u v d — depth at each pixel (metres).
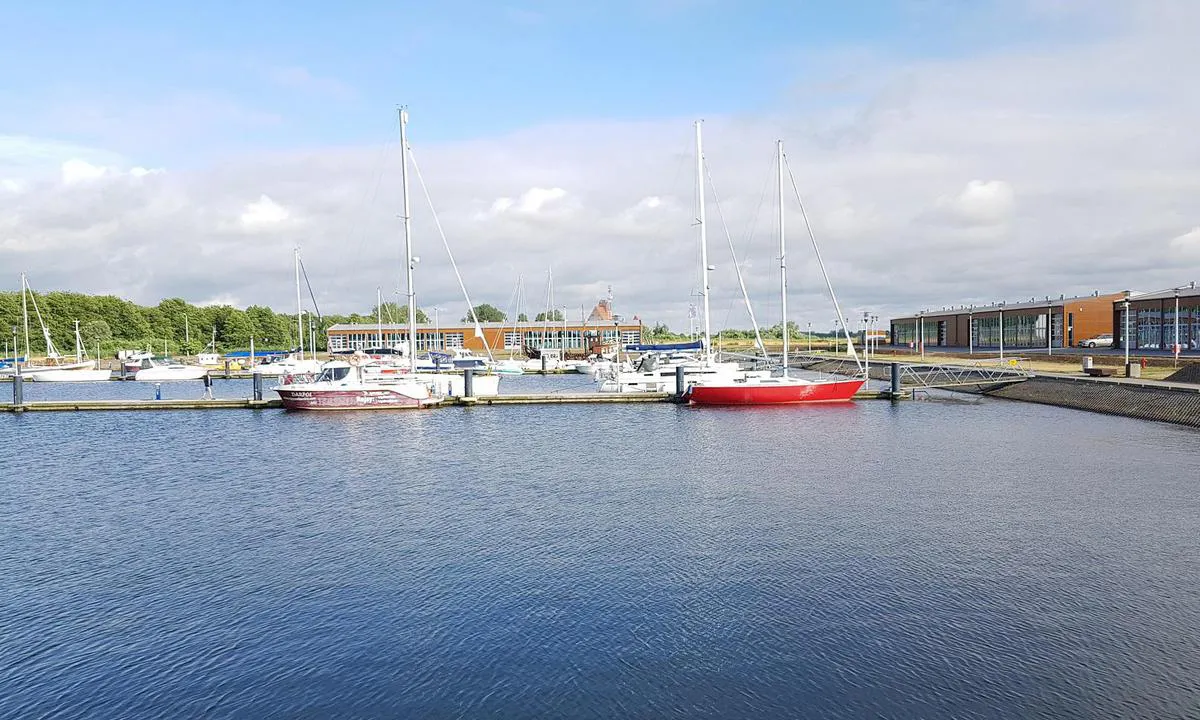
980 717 11.88
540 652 14.26
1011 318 107.62
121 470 31.95
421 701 12.66
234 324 160.12
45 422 49.31
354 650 14.47
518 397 56.78
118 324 152.12
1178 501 24.23
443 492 26.94
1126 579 17.34
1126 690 12.58
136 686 13.30
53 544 21.11
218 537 21.55
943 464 31.12
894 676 13.14
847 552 19.50
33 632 15.41
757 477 28.92
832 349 149.12
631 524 22.41
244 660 14.15
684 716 12.11
